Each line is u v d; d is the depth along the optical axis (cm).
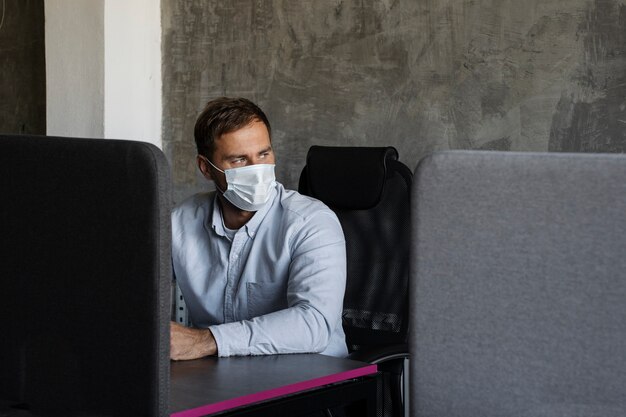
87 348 109
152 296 102
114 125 366
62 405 113
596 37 270
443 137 304
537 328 87
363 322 243
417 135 310
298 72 340
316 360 173
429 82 306
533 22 282
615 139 268
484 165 88
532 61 283
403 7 311
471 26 295
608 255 83
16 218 115
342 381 159
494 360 89
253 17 352
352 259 247
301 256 207
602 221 83
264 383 149
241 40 356
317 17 333
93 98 367
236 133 210
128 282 104
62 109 377
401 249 242
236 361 172
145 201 102
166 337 104
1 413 119
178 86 375
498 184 88
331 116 332
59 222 110
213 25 363
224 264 219
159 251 102
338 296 204
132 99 372
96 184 106
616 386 83
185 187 376
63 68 376
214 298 221
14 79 446
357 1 322
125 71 369
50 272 112
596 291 84
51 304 113
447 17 301
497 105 291
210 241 223
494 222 88
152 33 377
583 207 84
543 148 283
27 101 441
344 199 250
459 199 90
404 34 311
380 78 318
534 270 87
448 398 92
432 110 306
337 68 329
